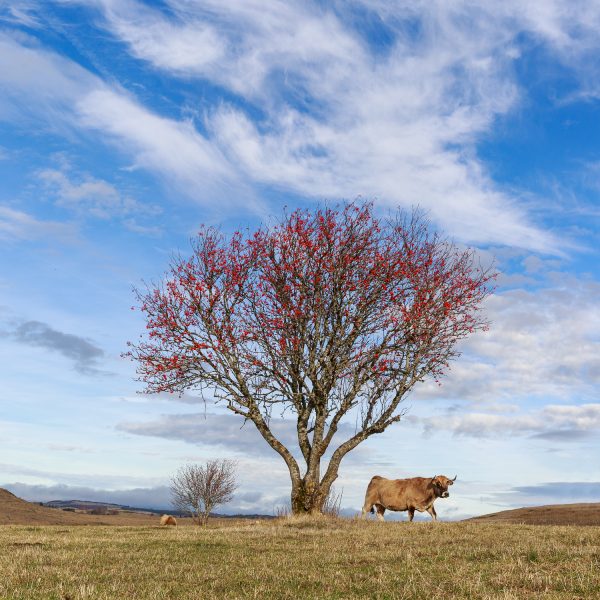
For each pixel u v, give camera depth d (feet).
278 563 38.68
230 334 77.71
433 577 32.91
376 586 30.60
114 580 32.65
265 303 78.23
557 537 48.26
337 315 78.43
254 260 80.12
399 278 77.87
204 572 35.19
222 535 57.41
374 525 66.08
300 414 80.48
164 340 78.38
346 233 78.95
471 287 78.38
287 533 57.77
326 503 79.61
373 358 76.59
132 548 47.70
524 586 30.01
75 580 32.65
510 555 39.40
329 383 77.51
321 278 77.10
